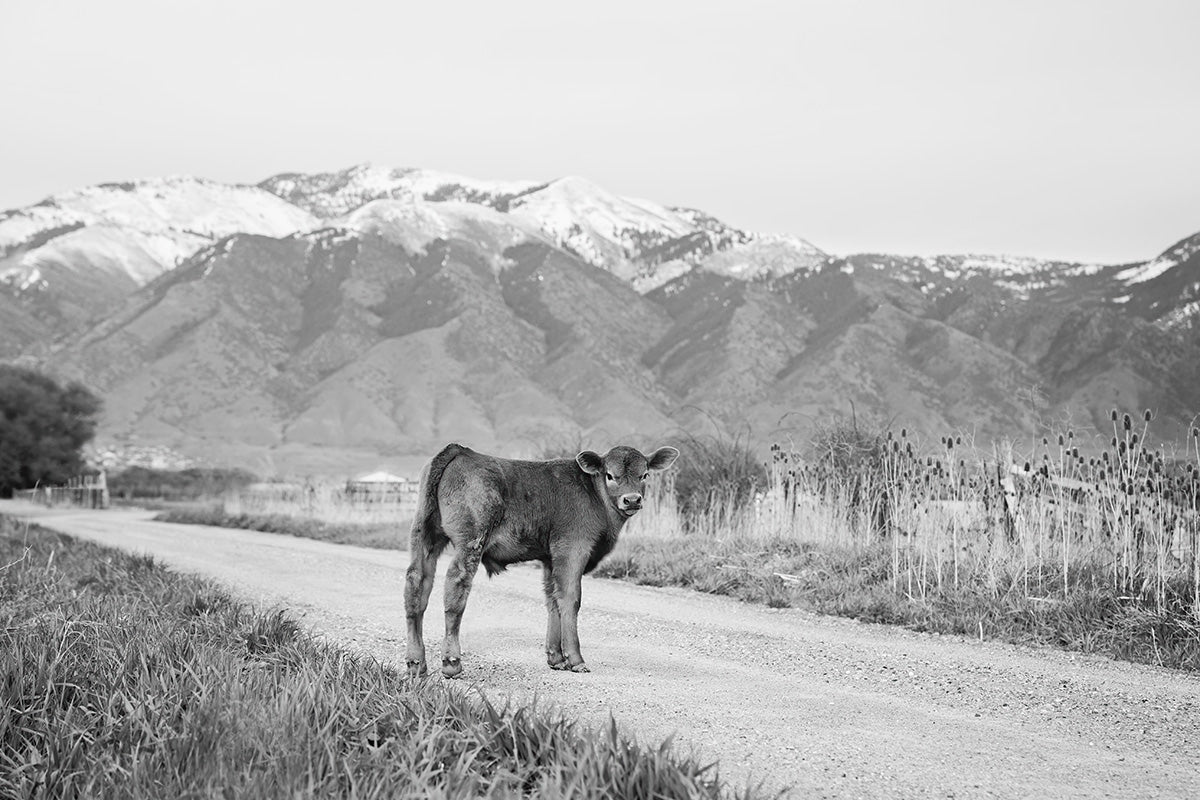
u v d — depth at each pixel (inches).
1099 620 475.8
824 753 278.7
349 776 217.8
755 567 666.8
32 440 3631.9
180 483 4141.2
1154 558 520.4
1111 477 559.5
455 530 377.4
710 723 305.7
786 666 404.2
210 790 214.4
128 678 297.4
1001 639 476.7
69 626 350.3
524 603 570.3
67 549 782.5
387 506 1496.1
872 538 697.6
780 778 256.7
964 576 569.6
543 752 239.6
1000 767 272.2
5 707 261.0
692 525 870.4
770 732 298.0
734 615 542.3
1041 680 385.1
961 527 603.8
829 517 732.0
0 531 996.6
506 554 390.6
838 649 443.5
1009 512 604.1
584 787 212.1
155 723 256.2
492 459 388.8
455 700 277.7
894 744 290.4
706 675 381.4
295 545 1040.8
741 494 891.4
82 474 3742.6
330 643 405.4
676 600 598.5
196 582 571.2
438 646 438.3
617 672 384.5
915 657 427.2
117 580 578.2
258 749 235.9
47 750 238.5
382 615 525.7
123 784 222.1
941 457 657.0
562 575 389.4
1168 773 271.6
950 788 253.3
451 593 374.9
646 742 278.7
